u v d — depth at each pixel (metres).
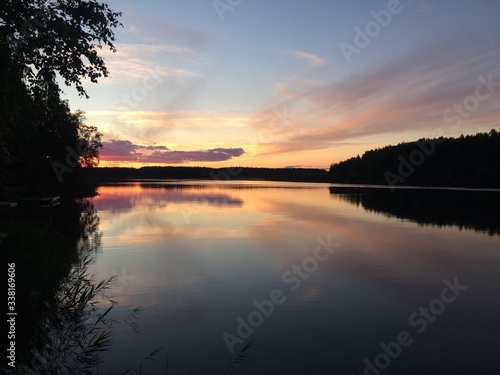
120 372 5.43
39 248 8.24
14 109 7.86
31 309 6.78
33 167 34.47
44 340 6.18
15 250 7.59
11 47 7.60
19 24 7.55
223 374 5.43
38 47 7.76
